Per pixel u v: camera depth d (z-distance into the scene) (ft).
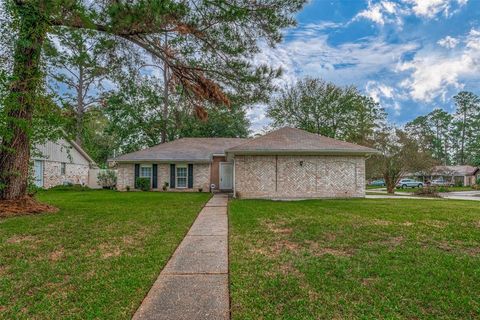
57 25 26.30
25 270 13.09
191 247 17.11
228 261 14.52
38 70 26.61
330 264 13.75
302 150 45.16
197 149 67.67
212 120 92.17
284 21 27.89
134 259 14.57
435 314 9.26
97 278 12.11
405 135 70.69
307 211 30.32
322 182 47.55
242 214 28.25
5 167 27.50
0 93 24.80
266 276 12.36
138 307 9.71
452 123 182.39
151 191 61.67
